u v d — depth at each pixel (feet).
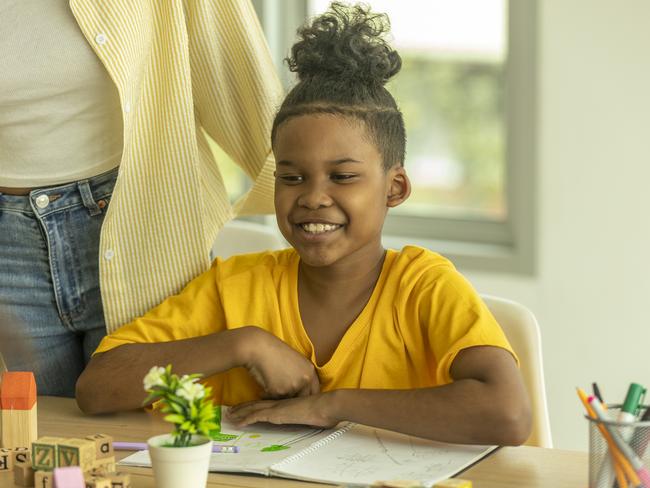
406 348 5.54
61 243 5.99
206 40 6.17
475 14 12.07
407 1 12.44
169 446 4.05
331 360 5.56
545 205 11.56
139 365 5.50
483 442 4.83
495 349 5.10
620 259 11.22
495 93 12.08
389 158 5.59
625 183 11.09
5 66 5.63
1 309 6.12
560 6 11.16
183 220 6.09
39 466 4.33
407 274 5.60
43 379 6.28
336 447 4.84
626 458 3.87
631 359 11.28
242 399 5.86
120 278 6.05
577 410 11.60
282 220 5.50
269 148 6.35
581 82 11.17
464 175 12.41
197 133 6.53
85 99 5.83
